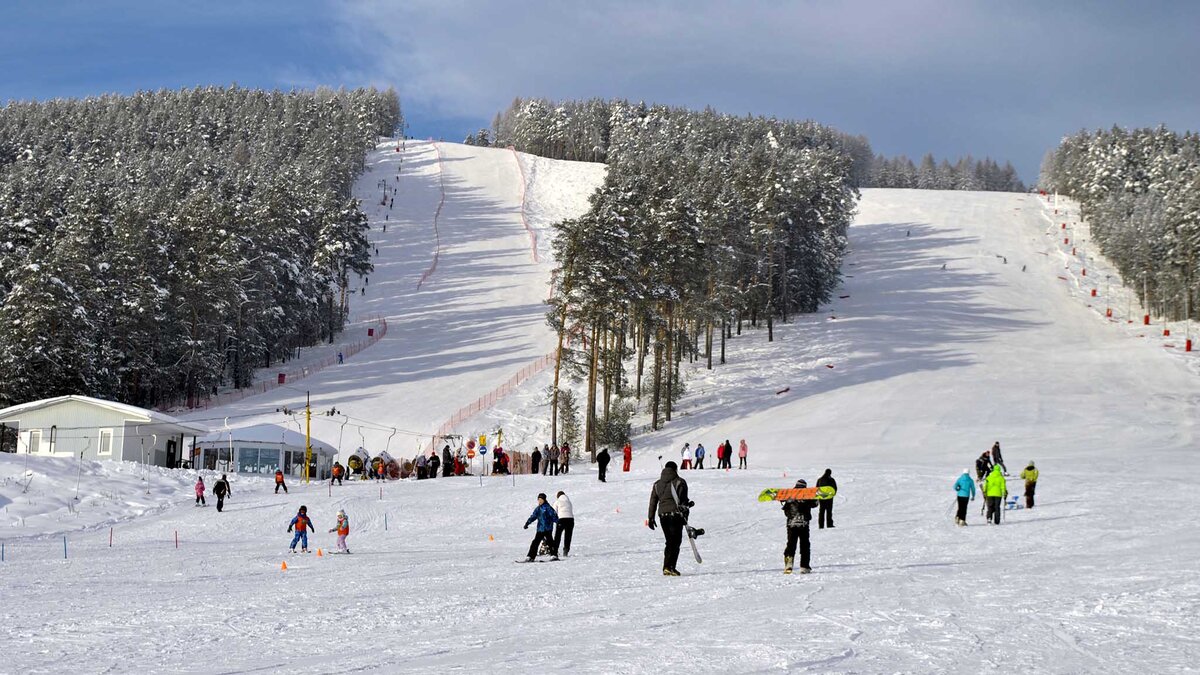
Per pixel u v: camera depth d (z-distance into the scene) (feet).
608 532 92.12
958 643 27.71
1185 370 261.85
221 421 247.09
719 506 105.91
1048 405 219.82
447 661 28.55
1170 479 115.55
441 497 126.41
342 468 160.97
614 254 215.92
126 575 65.77
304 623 39.11
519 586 50.39
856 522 86.74
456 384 280.92
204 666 29.68
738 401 245.04
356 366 307.78
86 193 360.28
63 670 29.14
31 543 95.96
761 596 40.96
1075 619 31.58
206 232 301.84
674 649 28.04
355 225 404.57
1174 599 34.60
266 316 299.58
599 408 251.39
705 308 255.50
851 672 23.84
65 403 190.90
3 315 224.74
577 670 25.38
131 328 253.03
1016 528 75.72
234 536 105.40
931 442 187.62
